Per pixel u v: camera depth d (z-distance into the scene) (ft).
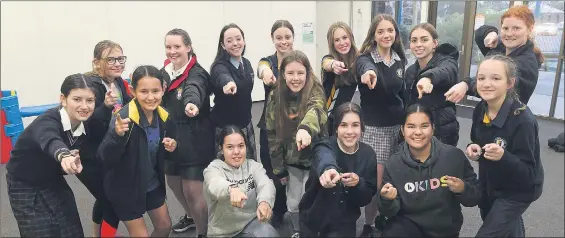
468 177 4.38
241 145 4.63
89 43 7.29
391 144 5.38
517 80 4.44
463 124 6.03
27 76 7.82
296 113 4.69
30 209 4.22
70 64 7.63
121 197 4.25
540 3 8.02
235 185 4.37
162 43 6.51
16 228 5.79
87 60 7.45
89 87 4.04
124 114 4.04
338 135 4.51
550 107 7.91
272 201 4.53
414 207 4.35
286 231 5.32
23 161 4.10
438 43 5.22
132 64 6.46
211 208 4.70
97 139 4.52
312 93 4.65
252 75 5.82
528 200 4.22
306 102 4.59
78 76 4.08
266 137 5.57
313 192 4.50
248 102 5.71
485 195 4.54
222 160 4.77
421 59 5.19
